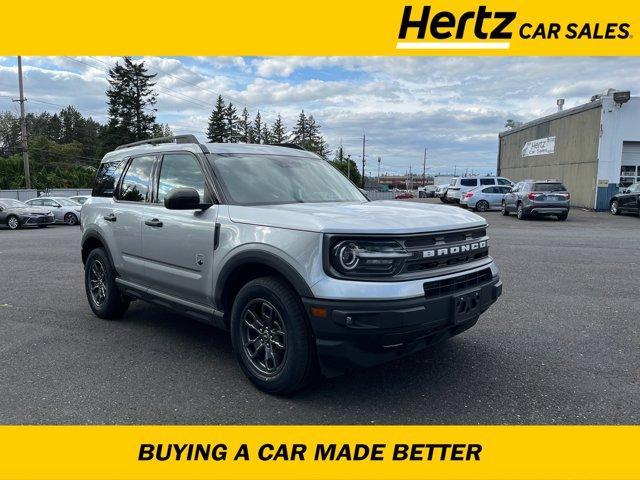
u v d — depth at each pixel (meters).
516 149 38.88
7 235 18.94
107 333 5.34
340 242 3.33
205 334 5.30
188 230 4.35
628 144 25.86
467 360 4.45
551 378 4.05
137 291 5.18
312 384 3.96
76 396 3.80
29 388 3.94
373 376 4.13
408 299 3.27
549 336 5.07
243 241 3.81
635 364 4.33
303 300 3.39
